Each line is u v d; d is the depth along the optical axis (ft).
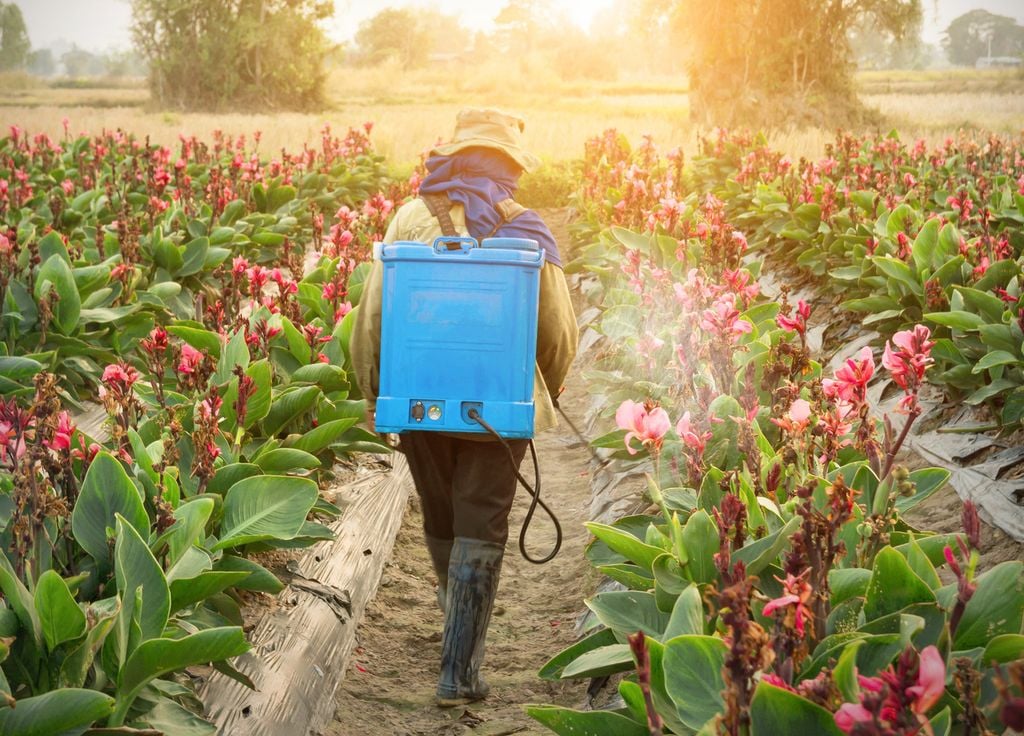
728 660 5.56
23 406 14.37
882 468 9.16
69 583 8.55
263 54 173.27
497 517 10.65
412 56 435.94
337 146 48.29
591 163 37.81
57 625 7.57
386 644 12.42
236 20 173.78
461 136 11.18
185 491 11.12
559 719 7.33
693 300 13.44
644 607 8.90
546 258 10.71
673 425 13.24
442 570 11.75
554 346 10.78
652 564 8.76
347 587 12.58
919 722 4.77
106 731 7.38
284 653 10.52
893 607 7.36
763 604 8.04
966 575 6.41
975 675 5.62
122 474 9.24
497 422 9.93
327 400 14.89
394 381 10.05
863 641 6.61
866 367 8.55
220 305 16.01
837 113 94.58
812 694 5.85
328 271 20.48
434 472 11.02
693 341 13.44
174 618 9.46
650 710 5.57
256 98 174.60
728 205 34.73
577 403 22.54
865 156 36.04
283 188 37.19
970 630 7.02
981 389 14.28
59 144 53.06
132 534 8.43
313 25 177.27
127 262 21.62
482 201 10.78
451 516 11.47
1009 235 21.31
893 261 17.35
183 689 8.79
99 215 32.73
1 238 18.60
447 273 9.92
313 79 177.68
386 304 10.08
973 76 208.95
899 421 15.76
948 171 31.73
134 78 336.90
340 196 44.96
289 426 14.75
